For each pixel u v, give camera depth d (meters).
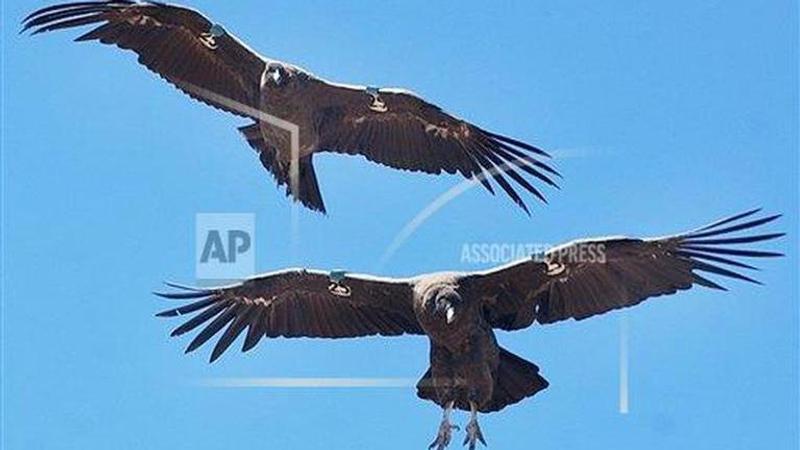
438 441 18.11
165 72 20.45
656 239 17.88
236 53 20.22
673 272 18.03
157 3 20.06
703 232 17.91
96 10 20.23
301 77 20.19
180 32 20.33
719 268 17.94
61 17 20.23
